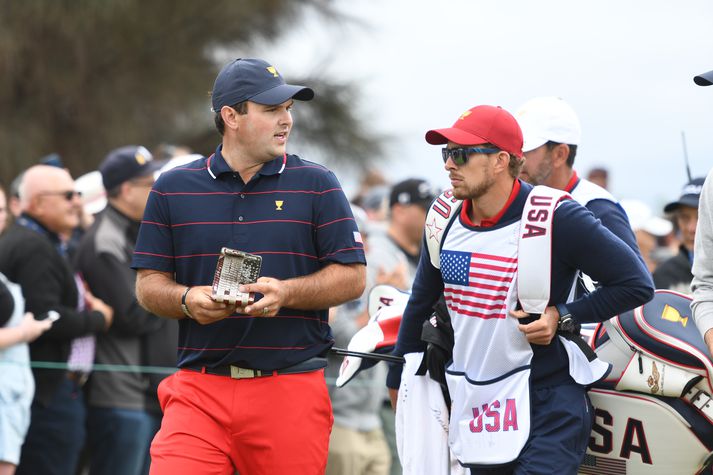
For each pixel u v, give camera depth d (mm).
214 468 14133
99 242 21688
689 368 13883
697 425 13953
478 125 13336
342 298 14234
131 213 22094
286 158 14516
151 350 21984
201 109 59531
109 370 21547
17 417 19781
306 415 14227
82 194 26609
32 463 20672
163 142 58219
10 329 19656
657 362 14031
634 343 14062
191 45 59688
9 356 19734
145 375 21906
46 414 20656
